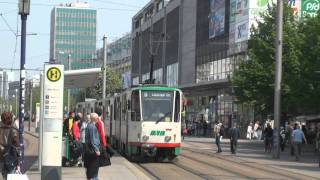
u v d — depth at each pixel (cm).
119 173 2098
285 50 4712
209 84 7488
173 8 9769
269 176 2361
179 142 2966
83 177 1909
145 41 11288
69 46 8631
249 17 6781
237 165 2892
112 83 9069
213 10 8031
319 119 5128
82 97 9988
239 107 7012
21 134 1648
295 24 4862
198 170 2528
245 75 5056
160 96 2970
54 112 1658
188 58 9056
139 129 2933
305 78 4506
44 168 1630
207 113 8138
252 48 5097
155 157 3098
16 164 1388
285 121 5094
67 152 2319
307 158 3644
